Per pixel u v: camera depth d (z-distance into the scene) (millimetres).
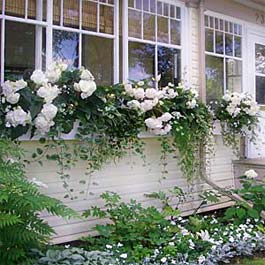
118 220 4641
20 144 4090
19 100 3873
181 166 5684
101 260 3586
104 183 4859
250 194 5461
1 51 4062
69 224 4578
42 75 3939
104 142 4645
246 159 6801
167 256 4035
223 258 4195
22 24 4223
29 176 4188
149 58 5391
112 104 4535
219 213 6164
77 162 4570
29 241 3311
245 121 6340
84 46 4707
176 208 5438
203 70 5988
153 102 4855
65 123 4223
